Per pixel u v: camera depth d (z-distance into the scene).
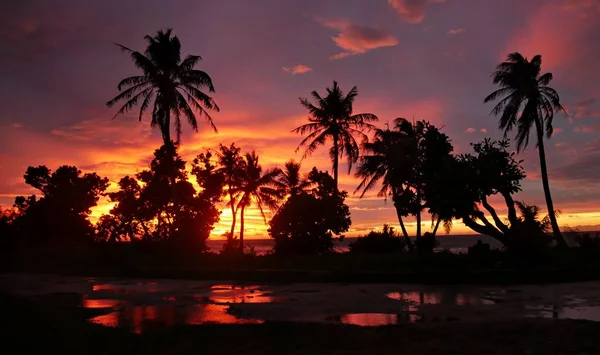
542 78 31.02
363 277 17.64
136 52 29.41
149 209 35.28
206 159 37.34
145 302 12.52
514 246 19.56
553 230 28.33
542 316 10.09
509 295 13.55
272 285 16.77
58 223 32.75
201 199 35.91
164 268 21.02
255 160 41.47
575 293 13.90
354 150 36.41
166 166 34.12
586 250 23.55
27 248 29.36
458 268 18.33
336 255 24.75
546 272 17.22
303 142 37.19
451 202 21.59
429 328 8.55
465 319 9.79
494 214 21.95
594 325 8.70
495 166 21.45
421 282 17.09
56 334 7.10
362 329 8.54
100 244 31.62
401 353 6.88
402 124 36.44
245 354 6.81
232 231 39.50
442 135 24.39
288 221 28.47
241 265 21.55
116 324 9.29
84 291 15.05
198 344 7.38
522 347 7.18
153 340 7.60
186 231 28.48
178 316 10.33
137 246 27.23
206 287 16.20
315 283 17.33
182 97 30.92
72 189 36.56
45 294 14.38
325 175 32.22
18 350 6.36
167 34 30.89
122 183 36.50
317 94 36.84
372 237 29.20
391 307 11.46
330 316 10.31
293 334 8.09
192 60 30.92
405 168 25.55
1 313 7.02
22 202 35.41
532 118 31.12
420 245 23.22
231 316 10.34
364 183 37.06
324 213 28.81
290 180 40.28
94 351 6.88
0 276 21.02
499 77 31.59
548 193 30.02
